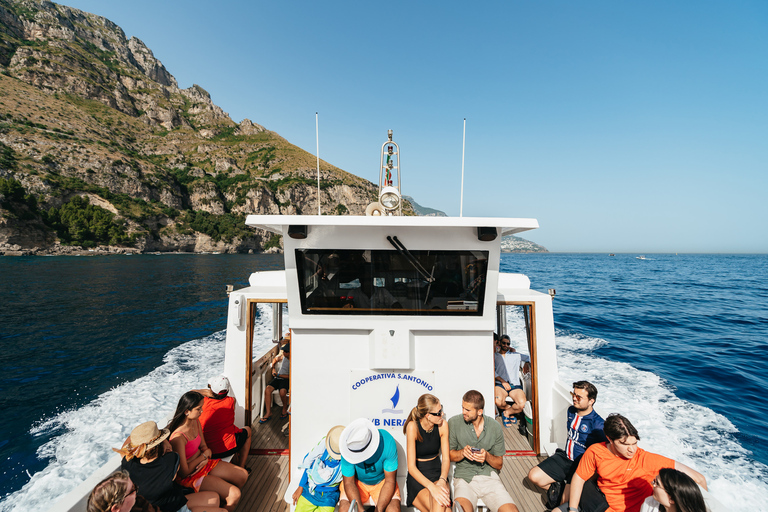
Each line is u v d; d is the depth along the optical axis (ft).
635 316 67.26
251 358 15.19
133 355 42.88
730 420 24.98
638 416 24.79
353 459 9.82
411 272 11.25
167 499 9.49
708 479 18.22
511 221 10.05
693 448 21.01
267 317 54.34
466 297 11.33
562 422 13.74
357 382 11.85
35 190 280.31
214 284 116.88
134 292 98.22
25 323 61.52
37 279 121.08
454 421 11.32
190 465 10.89
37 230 249.96
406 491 11.76
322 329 11.80
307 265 11.25
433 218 10.11
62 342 50.08
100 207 311.06
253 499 12.27
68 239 264.72
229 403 12.91
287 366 17.72
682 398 28.96
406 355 11.58
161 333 53.88
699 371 36.17
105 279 125.80
